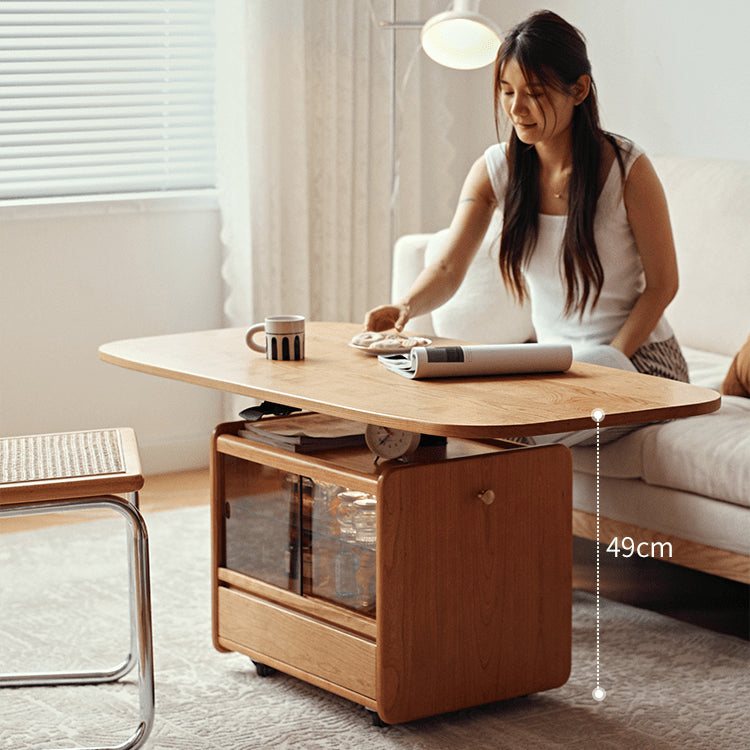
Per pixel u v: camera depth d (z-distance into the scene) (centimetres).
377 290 377
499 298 291
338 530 188
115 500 170
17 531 296
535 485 189
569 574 195
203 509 315
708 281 285
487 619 187
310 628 192
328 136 355
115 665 212
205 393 363
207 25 351
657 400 169
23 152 331
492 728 186
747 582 210
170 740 182
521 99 219
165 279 352
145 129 348
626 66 340
